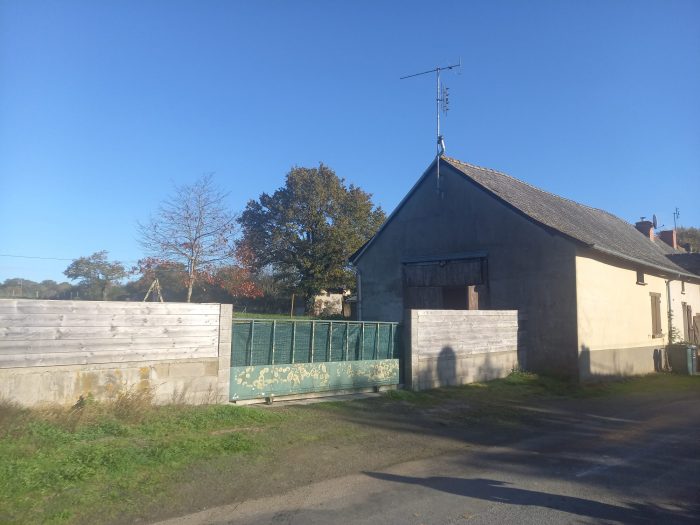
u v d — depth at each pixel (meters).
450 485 6.69
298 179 49.12
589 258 17.61
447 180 20.00
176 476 6.50
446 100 20.53
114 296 37.97
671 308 23.64
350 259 22.61
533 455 8.30
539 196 22.89
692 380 19.16
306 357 11.58
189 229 25.16
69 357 8.35
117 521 5.27
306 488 6.39
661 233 36.34
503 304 18.11
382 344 13.14
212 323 9.97
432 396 12.93
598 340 17.67
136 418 8.32
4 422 7.04
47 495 5.66
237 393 10.37
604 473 7.37
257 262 49.09
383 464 7.53
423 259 20.22
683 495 6.53
